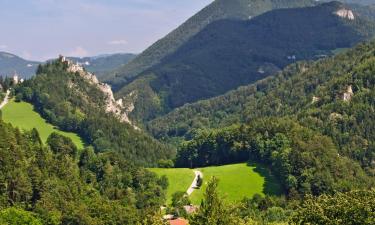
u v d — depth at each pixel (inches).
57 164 7810.0
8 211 5600.4
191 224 3068.4
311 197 3718.0
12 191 6555.1
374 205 3287.4
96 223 6402.6
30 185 6722.4
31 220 5649.6
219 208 3031.5
